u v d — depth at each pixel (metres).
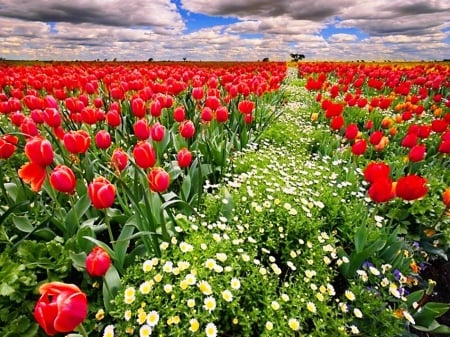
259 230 3.61
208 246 3.17
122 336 2.51
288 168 5.35
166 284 2.67
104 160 5.07
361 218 4.08
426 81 14.83
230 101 7.68
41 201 3.84
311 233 3.68
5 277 2.61
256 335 2.87
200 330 2.52
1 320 2.56
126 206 3.67
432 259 4.49
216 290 2.72
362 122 9.62
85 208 3.48
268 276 3.22
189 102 7.07
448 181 5.56
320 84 11.62
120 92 6.70
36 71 13.40
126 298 2.56
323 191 4.46
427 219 4.40
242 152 6.07
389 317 2.89
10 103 5.97
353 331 2.75
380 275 3.34
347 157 6.38
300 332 2.66
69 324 1.74
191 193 4.36
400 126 8.59
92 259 2.28
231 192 4.43
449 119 6.70
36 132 4.18
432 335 3.62
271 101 11.75
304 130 7.96
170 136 5.86
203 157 5.27
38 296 2.76
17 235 3.44
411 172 5.77
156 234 3.03
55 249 3.01
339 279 3.66
